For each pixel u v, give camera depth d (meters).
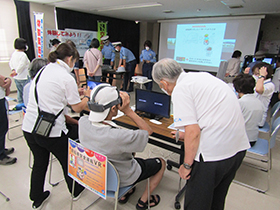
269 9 4.77
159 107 1.98
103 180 1.10
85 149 1.13
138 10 5.46
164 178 2.05
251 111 1.83
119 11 5.78
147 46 5.22
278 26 6.20
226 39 6.16
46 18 5.23
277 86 3.71
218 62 6.48
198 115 1.04
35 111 1.38
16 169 2.12
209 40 6.48
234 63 4.55
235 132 1.05
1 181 1.93
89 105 1.07
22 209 1.61
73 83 1.42
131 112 1.31
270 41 6.28
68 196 1.77
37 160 1.50
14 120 3.33
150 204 1.64
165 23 7.32
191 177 1.13
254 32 5.64
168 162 2.18
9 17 4.59
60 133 1.42
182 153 1.78
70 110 3.60
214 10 5.12
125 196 1.70
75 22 5.98
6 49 4.68
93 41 4.21
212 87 1.03
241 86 1.91
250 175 2.16
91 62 4.27
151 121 1.95
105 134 1.07
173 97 1.07
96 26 6.66
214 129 1.02
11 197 1.73
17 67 3.55
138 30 8.50
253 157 2.50
